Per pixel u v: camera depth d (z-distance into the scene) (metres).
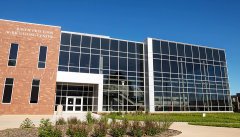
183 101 40.12
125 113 32.75
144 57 40.47
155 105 37.59
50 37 30.97
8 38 28.97
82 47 35.72
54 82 29.80
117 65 37.53
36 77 29.05
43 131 10.69
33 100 28.28
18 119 21.52
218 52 47.00
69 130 11.62
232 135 12.68
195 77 42.69
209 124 18.77
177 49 42.53
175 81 40.50
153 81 38.56
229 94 45.38
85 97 35.75
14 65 28.45
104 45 37.53
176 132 13.66
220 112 42.34
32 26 30.36
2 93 27.22
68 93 34.81
